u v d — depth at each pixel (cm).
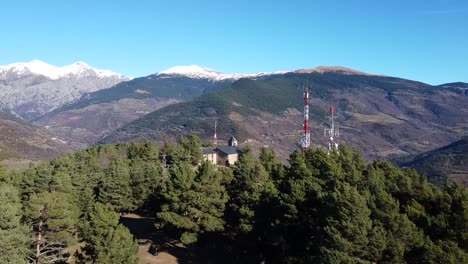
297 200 4766
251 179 5806
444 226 3812
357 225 3666
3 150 17538
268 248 5125
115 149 10144
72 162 7212
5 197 4219
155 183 7150
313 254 4203
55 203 4509
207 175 5756
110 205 6259
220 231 6003
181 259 5788
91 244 4350
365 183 4403
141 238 6391
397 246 3619
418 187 4512
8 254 3716
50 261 4419
